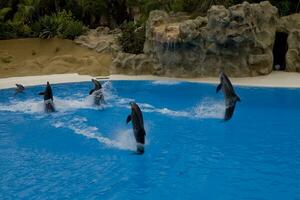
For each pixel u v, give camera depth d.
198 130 14.01
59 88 21.09
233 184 10.02
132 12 34.88
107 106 17.31
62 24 30.27
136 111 11.93
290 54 23.09
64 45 29.11
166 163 11.38
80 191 9.85
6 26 30.27
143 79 22.58
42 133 14.16
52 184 10.27
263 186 9.88
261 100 17.61
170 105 17.25
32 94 20.00
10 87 21.50
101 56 27.27
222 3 27.42
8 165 11.50
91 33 31.25
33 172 11.00
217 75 22.45
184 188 9.88
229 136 13.39
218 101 17.78
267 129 14.02
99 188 10.00
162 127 14.36
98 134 13.91
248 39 21.61
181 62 22.64
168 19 25.33
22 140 13.53
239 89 19.55
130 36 27.09
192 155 11.89
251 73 22.25
